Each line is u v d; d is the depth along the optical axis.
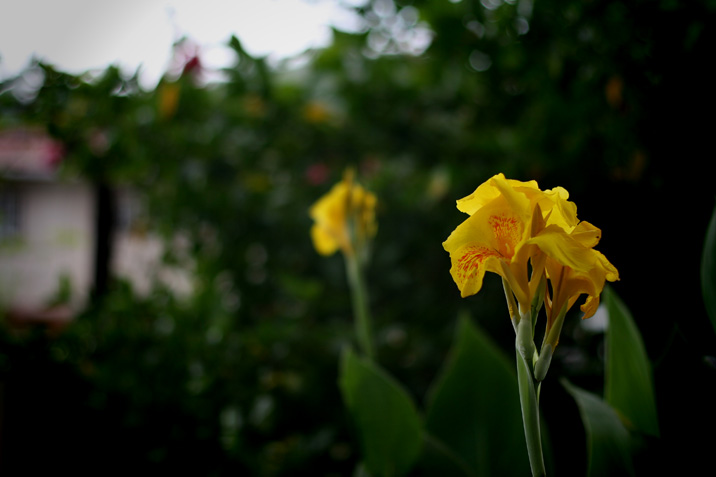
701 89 0.91
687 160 0.94
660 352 0.98
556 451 1.06
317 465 1.33
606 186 1.17
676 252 0.95
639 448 0.76
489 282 1.57
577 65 1.13
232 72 1.65
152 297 1.49
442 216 1.71
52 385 1.35
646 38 0.97
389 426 0.94
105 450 1.33
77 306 1.52
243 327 1.68
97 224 1.76
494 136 1.52
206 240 1.78
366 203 1.26
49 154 1.73
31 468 1.34
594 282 0.55
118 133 1.57
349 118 1.79
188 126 1.72
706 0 0.89
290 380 1.45
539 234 0.55
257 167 1.79
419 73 1.69
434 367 1.53
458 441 0.99
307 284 1.51
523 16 1.22
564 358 1.38
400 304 1.73
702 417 0.76
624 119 1.07
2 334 1.35
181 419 1.31
